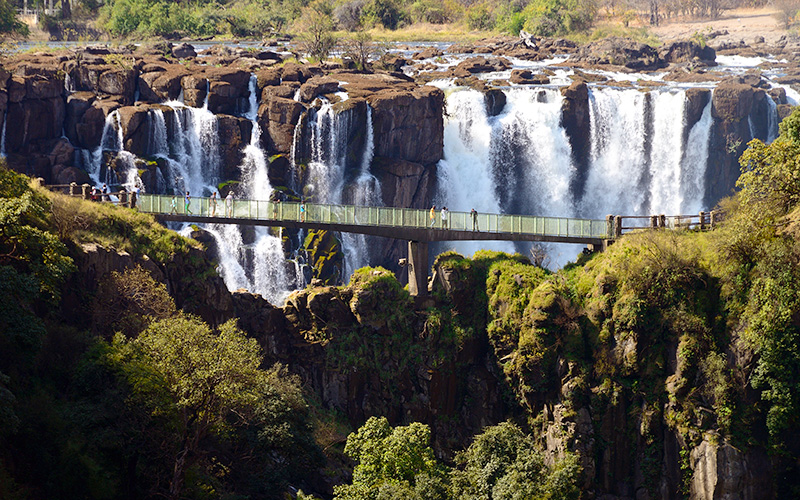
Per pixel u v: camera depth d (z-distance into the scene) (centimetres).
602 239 7381
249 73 11088
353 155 10694
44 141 9850
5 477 4128
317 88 10856
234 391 4891
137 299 5981
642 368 6625
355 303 7138
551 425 6731
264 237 9769
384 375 7119
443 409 7112
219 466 5622
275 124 10544
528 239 7431
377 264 10544
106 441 4738
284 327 7231
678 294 6656
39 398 4669
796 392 6247
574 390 6662
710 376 6397
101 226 6481
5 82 9556
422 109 11019
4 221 4912
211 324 6931
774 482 6306
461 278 7250
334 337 7162
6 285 4575
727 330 6506
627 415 6619
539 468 5781
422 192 11088
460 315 7225
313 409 6900
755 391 6384
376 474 5588
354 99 10612
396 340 7150
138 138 10019
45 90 9894
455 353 7106
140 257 6519
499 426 6134
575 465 5900
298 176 10462
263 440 5712
